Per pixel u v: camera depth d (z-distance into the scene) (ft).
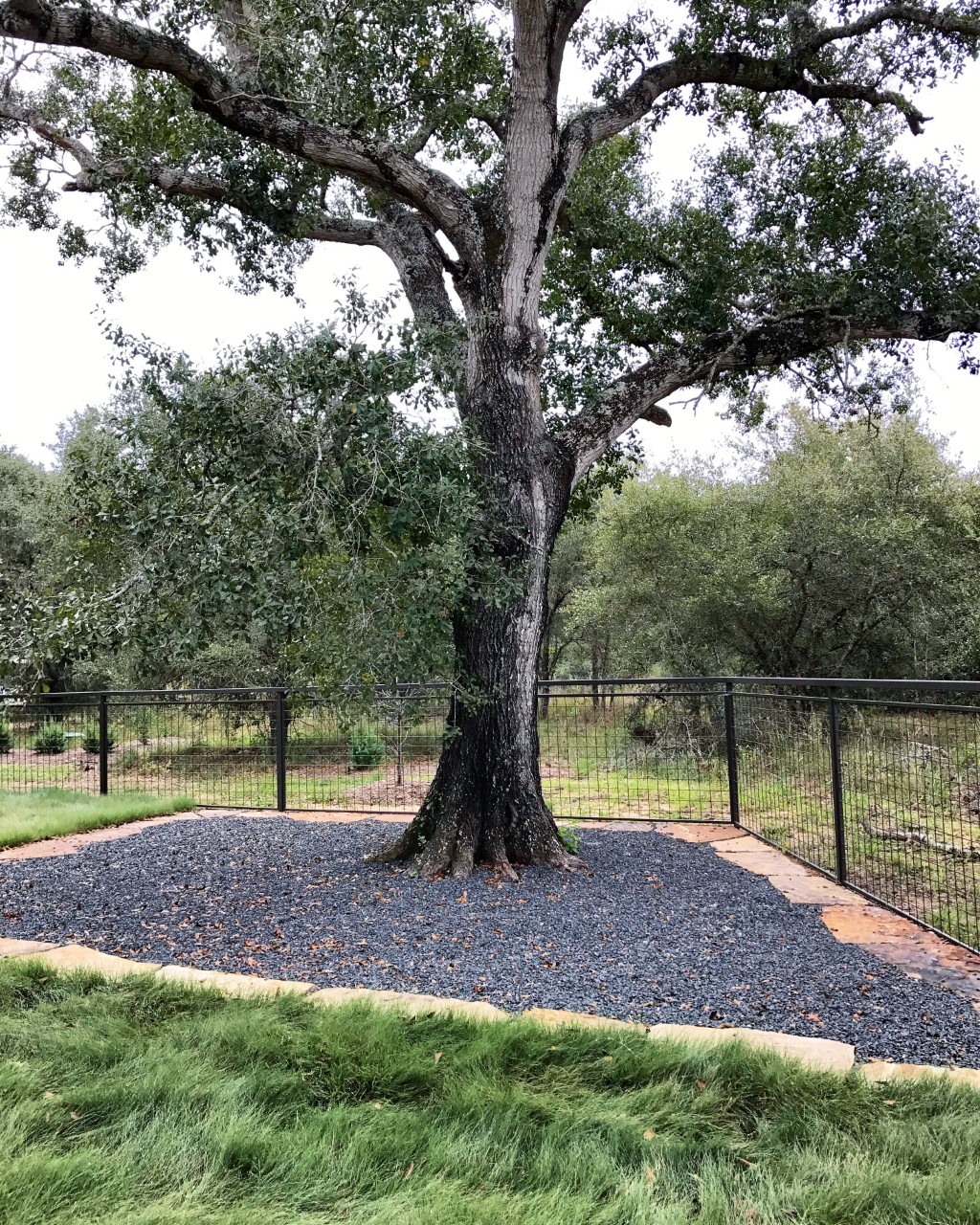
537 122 17.98
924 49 21.22
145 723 36.52
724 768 29.84
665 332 23.00
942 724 15.30
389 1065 8.45
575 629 70.90
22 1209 6.11
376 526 13.37
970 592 48.80
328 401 12.89
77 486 13.57
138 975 11.35
